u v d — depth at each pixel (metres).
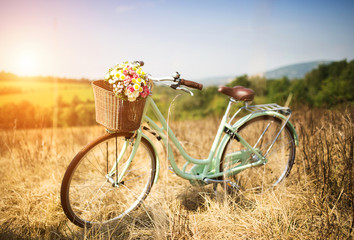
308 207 1.90
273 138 2.32
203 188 2.35
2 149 3.35
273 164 2.45
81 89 42.06
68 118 28.06
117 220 1.90
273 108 2.15
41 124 3.41
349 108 2.96
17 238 1.72
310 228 1.70
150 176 2.00
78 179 2.51
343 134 2.26
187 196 2.27
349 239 1.52
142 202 2.01
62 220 1.92
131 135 1.77
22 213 2.01
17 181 2.60
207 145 3.52
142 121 1.74
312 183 2.13
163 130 1.87
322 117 2.98
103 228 1.82
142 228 1.83
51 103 34.44
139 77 1.46
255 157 2.22
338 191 1.88
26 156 2.88
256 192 2.25
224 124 2.08
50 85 44.94
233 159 2.15
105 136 1.69
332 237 1.54
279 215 1.83
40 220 1.89
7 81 46.12
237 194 2.16
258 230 1.70
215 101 25.19
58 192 2.23
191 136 3.95
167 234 1.72
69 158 3.04
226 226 1.81
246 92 1.96
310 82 21.50
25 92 39.97
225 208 1.95
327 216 1.59
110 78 1.46
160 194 2.29
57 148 3.25
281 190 2.09
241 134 2.73
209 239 1.69
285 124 2.23
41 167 2.78
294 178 2.30
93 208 2.01
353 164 1.95
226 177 2.14
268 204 1.98
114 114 1.42
